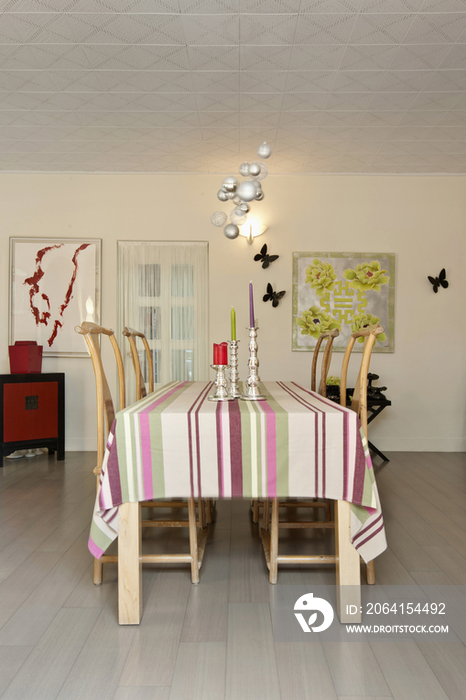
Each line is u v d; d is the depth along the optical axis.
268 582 2.12
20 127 3.81
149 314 4.83
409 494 3.41
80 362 4.85
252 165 2.96
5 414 4.26
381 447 4.88
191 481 1.80
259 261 4.82
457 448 4.86
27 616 1.83
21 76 3.07
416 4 2.42
